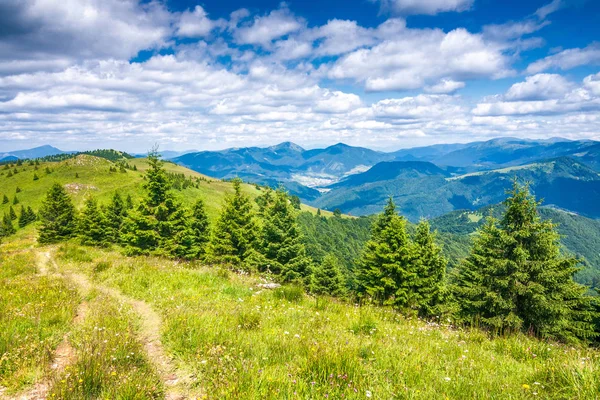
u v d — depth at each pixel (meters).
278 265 34.25
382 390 4.68
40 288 11.73
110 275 14.38
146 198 35.91
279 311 9.29
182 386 5.17
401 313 12.97
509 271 19.64
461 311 21.06
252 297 10.85
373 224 38.66
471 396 4.61
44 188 156.38
